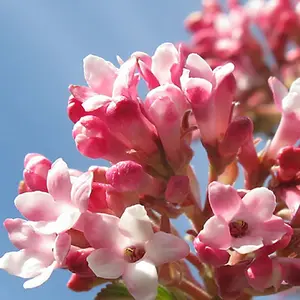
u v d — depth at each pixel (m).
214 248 0.17
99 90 0.19
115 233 0.18
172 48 0.19
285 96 0.19
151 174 0.18
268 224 0.17
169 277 0.18
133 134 0.18
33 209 0.18
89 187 0.17
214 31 0.28
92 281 0.19
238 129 0.18
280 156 0.19
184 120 0.19
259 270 0.17
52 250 0.18
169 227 0.18
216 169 0.19
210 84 0.18
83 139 0.18
